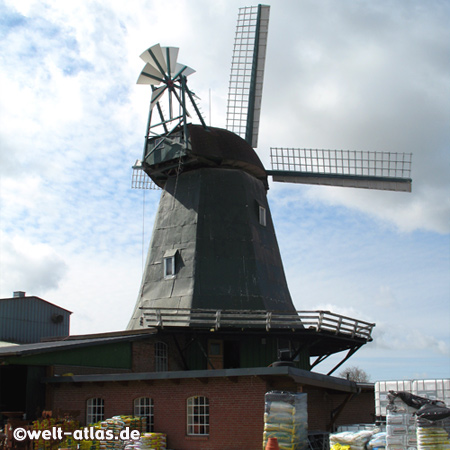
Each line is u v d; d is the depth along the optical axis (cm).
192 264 2569
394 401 1566
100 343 2227
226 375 1764
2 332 3678
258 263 2622
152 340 2455
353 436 1619
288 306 2688
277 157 3083
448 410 1485
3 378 2286
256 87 3247
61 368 2125
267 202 2939
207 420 1844
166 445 1878
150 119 2839
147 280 2686
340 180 3041
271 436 1627
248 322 2269
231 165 2784
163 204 2816
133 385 1992
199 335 2405
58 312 4122
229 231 2652
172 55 2756
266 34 3281
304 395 1698
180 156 2677
